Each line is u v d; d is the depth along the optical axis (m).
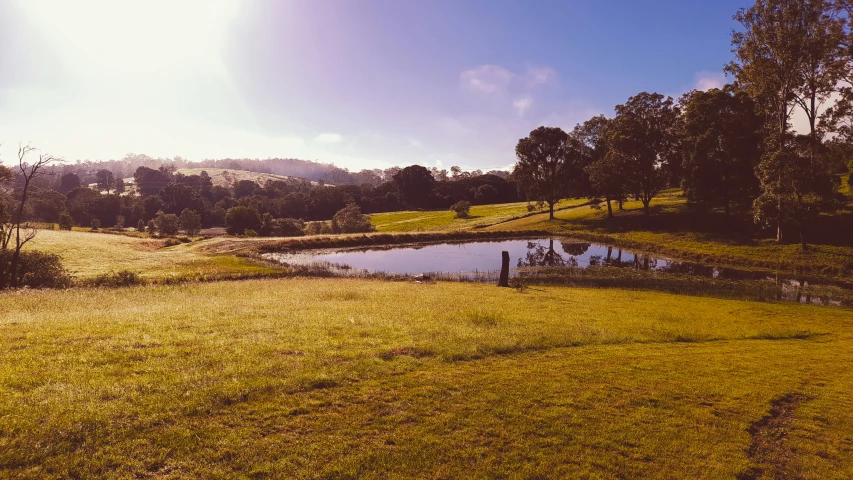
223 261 47.19
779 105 50.31
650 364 12.33
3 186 33.91
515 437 7.86
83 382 8.91
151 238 70.00
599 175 70.31
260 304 20.05
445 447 7.43
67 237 56.78
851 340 17.42
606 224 70.75
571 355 13.07
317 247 62.78
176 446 7.01
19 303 19.77
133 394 8.52
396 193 147.88
